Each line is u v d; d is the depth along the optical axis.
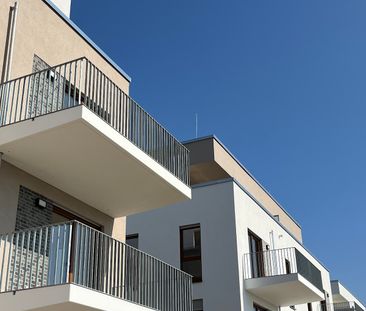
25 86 10.34
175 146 12.61
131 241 20.31
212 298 18.23
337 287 37.53
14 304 8.31
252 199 21.11
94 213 11.98
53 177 10.45
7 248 9.18
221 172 23.70
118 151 9.89
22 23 10.61
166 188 11.55
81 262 9.27
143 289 11.11
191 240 19.41
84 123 8.95
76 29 12.23
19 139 9.10
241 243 18.98
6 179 9.55
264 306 20.06
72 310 8.73
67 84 11.59
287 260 23.94
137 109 11.45
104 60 13.13
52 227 8.95
